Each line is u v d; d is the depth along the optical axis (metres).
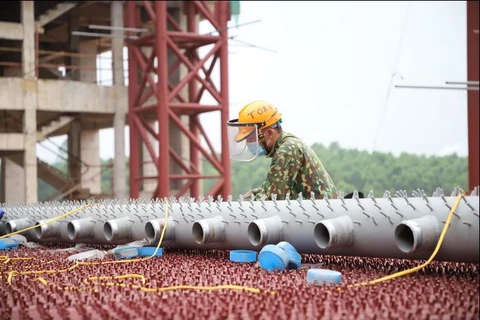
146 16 33.72
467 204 4.80
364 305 3.89
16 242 9.11
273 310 3.83
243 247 6.73
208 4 30.84
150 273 5.65
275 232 6.21
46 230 9.02
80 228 8.40
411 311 3.77
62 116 28.91
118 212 8.14
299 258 5.84
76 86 28.19
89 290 4.81
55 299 4.41
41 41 36.16
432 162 100.38
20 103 27.08
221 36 27.55
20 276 5.75
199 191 28.41
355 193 5.98
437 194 5.25
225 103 27.58
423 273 5.32
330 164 104.56
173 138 31.09
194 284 4.96
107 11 34.00
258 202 6.56
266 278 5.17
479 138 30.41
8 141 26.84
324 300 4.14
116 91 28.94
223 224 6.84
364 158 102.19
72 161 34.19
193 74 26.86
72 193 32.31
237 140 7.52
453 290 4.34
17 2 32.69
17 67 33.06
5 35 27.16
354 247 5.66
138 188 28.42
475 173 30.44
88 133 35.25
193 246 7.31
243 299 4.20
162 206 7.64
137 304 4.16
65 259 7.11
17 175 34.94
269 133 7.54
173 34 26.39
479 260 4.86
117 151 28.89
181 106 26.42
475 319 3.53
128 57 28.30
